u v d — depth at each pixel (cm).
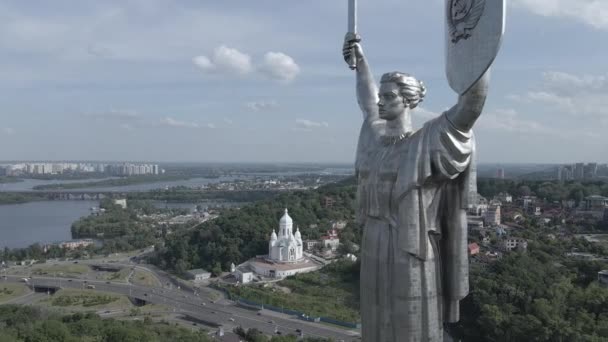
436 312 3189
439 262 3241
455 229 3194
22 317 13475
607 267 14875
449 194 3200
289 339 11812
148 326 13312
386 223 3262
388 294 3238
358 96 3956
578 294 11725
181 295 18662
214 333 13750
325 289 17950
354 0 3975
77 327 11738
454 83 2878
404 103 3284
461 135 2931
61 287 19725
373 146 3444
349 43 3997
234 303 17412
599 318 10550
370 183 3359
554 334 9981
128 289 19562
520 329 10488
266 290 18238
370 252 3338
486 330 11344
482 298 12262
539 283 13000
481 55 2708
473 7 2755
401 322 3155
